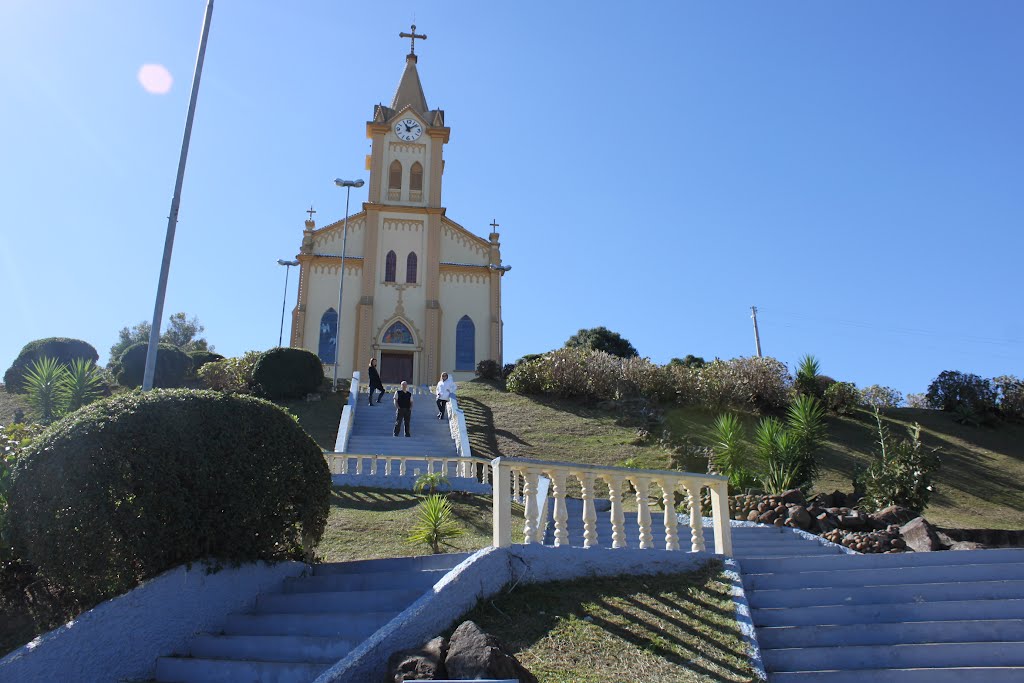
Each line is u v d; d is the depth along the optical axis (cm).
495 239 4456
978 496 2095
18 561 770
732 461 1734
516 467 885
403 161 4512
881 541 1231
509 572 808
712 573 897
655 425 2653
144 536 700
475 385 3472
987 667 716
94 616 670
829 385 3030
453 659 579
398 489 1570
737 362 2947
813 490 1852
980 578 870
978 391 2952
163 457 729
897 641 772
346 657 616
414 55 5028
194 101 1456
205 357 3569
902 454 1603
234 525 770
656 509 1634
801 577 891
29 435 1001
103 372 3256
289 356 3064
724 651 721
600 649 701
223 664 667
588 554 874
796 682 703
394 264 4300
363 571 879
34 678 623
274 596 797
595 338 5478
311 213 4325
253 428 809
